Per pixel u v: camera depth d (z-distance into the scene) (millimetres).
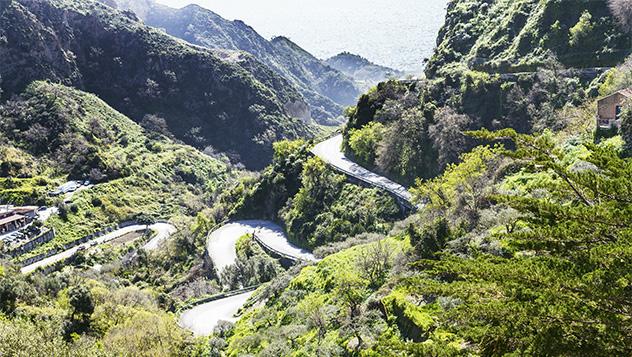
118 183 180000
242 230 111312
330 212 94875
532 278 12422
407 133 95250
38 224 138750
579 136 61500
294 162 115312
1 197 153375
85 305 63844
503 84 93812
